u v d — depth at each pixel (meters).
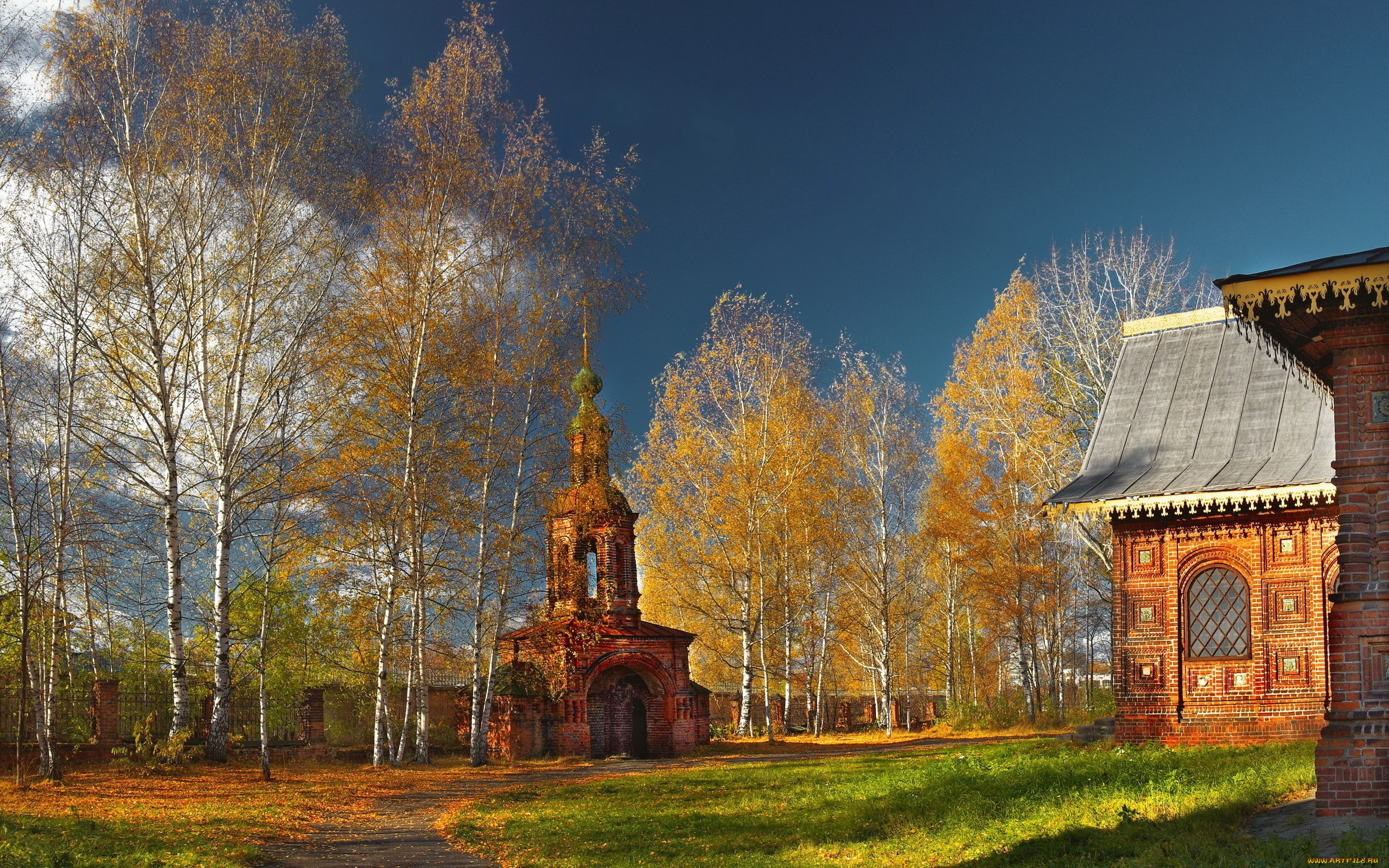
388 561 30.02
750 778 26.59
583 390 41.03
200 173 27.38
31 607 24.84
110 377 26.94
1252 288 12.37
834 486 48.38
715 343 47.78
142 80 27.11
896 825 15.60
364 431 29.70
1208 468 25.94
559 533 38.44
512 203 31.22
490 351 31.08
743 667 47.56
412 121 30.33
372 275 29.73
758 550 46.41
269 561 26.28
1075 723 42.09
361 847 16.55
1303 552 24.58
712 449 47.09
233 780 24.81
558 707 40.19
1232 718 24.78
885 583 50.00
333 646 36.72
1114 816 13.51
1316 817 11.82
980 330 46.53
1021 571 43.03
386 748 35.50
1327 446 25.16
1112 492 25.77
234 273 28.14
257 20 28.42
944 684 64.69
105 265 25.92
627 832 17.41
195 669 33.81
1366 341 12.48
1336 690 12.08
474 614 33.06
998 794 16.92
